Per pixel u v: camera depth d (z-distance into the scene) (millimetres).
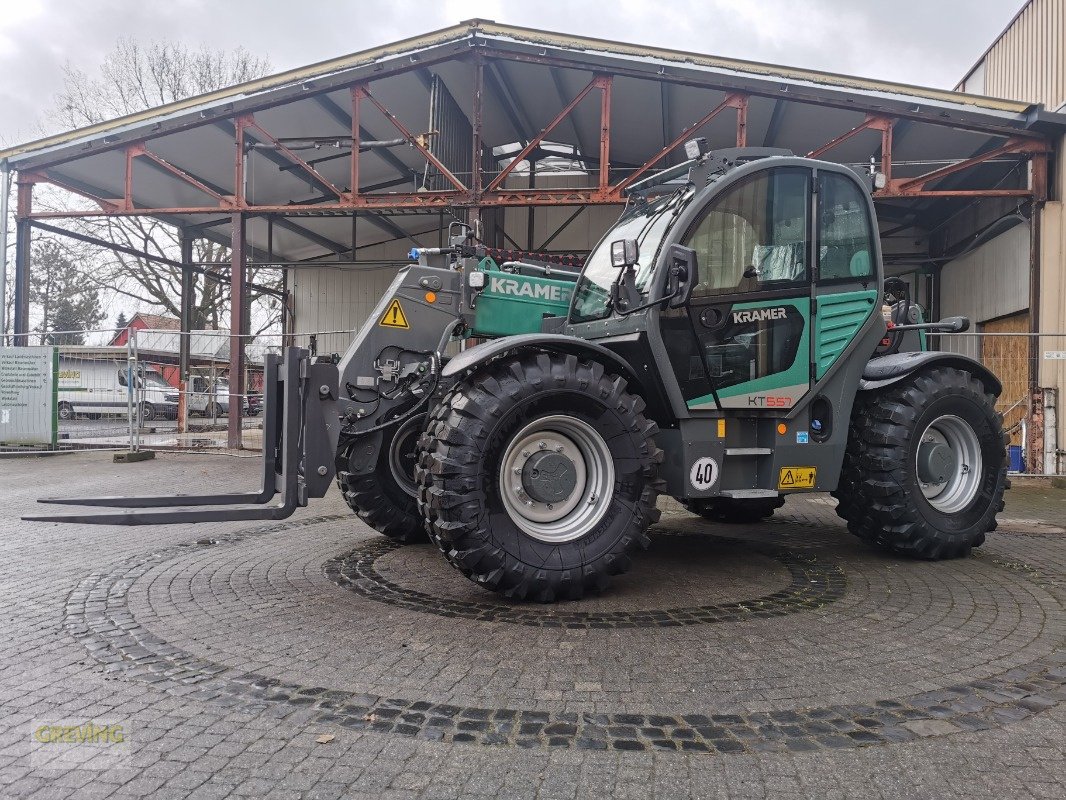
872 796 2037
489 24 10250
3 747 2287
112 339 13578
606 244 4875
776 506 6133
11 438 11719
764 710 2572
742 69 9891
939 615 3662
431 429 3818
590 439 3965
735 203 4309
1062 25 11125
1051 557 4984
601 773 2150
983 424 4992
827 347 4523
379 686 2756
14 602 3803
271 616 3586
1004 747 2312
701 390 4199
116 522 3658
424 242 17188
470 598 3914
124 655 3062
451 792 2043
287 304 17672
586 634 3348
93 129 11453
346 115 12117
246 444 12406
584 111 12578
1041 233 9781
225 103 11086
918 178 9898
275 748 2285
